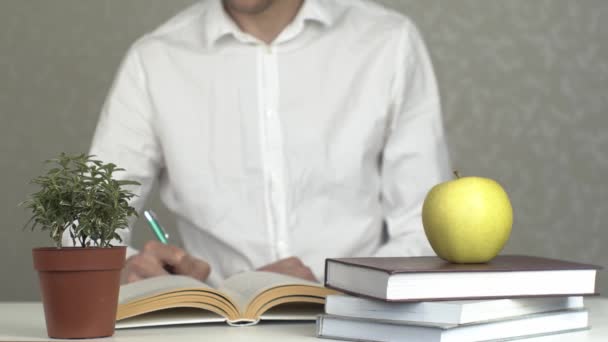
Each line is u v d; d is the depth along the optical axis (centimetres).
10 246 379
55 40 381
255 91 205
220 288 132
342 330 101
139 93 209
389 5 387
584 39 388
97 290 98
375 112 204
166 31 214
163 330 109
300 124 204
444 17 387
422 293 97
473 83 388
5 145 381
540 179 388
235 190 205
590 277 107
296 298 117
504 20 387
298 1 206
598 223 388
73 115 380
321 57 206
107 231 99
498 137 388
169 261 157
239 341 100
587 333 108
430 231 108
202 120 206
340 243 203
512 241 388
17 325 116
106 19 379
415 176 198
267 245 204
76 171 99
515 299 102
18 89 382
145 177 210
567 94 389
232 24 205
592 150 389
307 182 203
